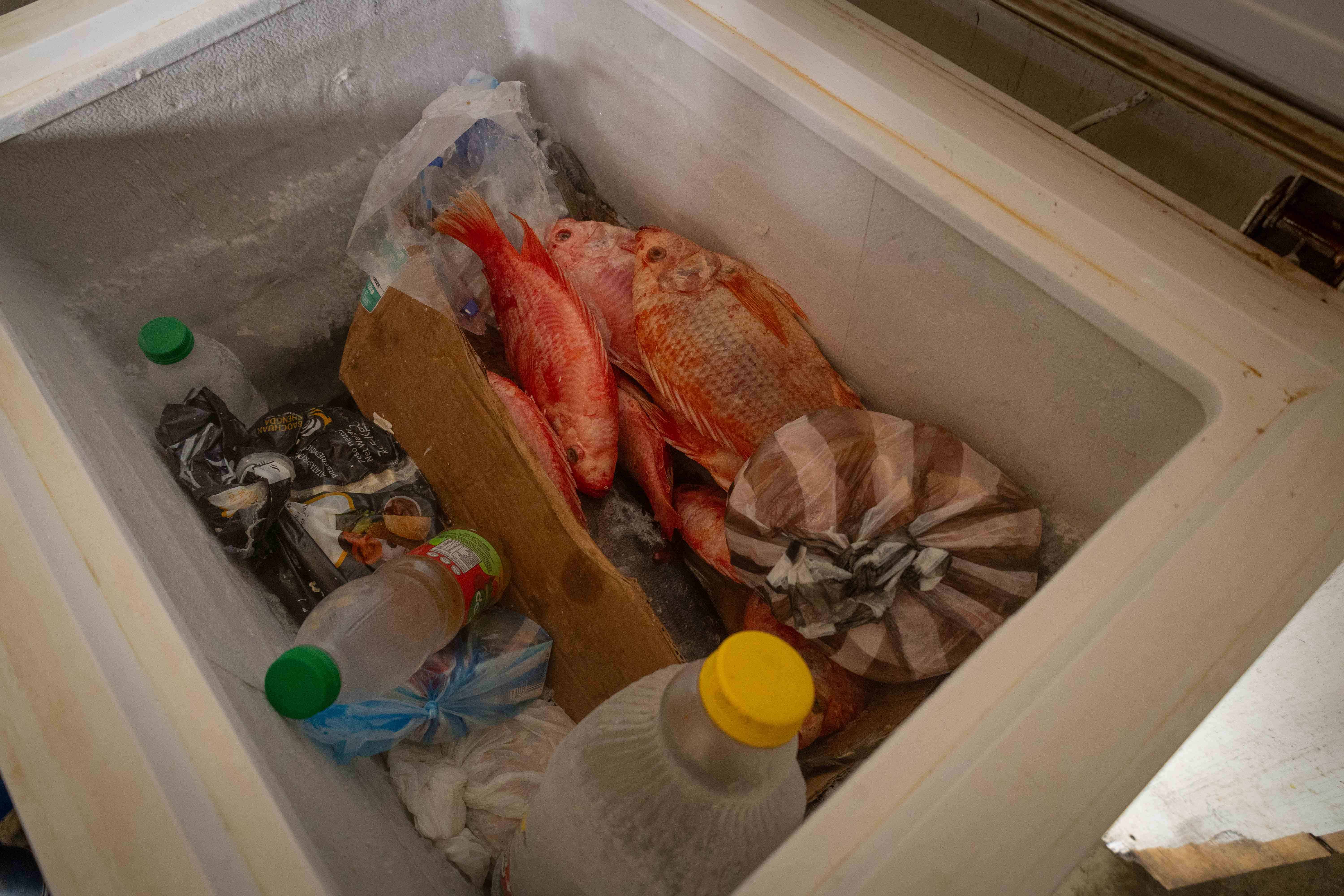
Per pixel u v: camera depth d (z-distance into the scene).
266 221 0.94
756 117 0.81
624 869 0.48
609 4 0.89
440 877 0.65
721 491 0.95
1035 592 0.71
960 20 0.84
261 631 0.69
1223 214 0.75
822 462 0.75
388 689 0.66
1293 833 0.90
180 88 0.80
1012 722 0.42
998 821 0.39
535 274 0.92
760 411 0.89
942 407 0.83
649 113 0.95
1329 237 0.60
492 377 0.90
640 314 0.94
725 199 0.93
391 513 0.82
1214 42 0.58
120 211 0.84
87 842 0.42
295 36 0.85
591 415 0.90
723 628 0.91
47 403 0.61
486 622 0.78
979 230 0.66
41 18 0.77
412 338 0.88
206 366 0.92
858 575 0.71
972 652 0.63
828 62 0.75
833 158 0.76
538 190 1.02
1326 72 0.53
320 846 0.46
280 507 0.80
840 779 0.69
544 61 1.06
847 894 0.38
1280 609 0.46
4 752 0.44
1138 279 0.60
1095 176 0.66
